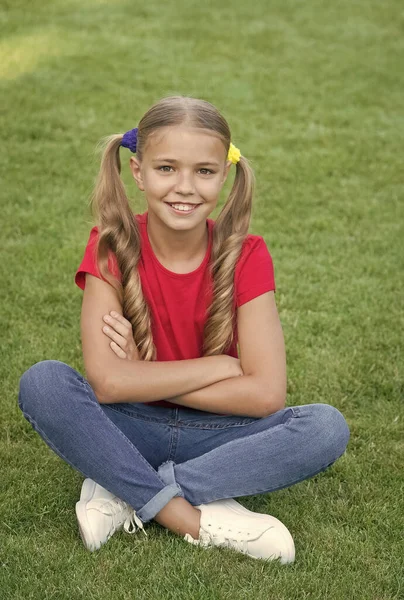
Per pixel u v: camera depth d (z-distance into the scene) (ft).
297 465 12.60
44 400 12.18
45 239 24.49
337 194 29.32
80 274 13.39
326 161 32.12
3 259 22.94
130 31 46.60
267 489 12.84
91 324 13.07
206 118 12.50
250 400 12.85
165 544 12.47
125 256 13.20
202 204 12.73
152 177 12.67
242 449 12.61
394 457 15.21
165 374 12.76
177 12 50.65
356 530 13.06
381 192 29.73
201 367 12.90
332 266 23.80
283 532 12.25
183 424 13.41
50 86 37.73
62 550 12.30
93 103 36.22
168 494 12.46
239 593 11.39
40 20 47.29
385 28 50.60
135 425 13.37
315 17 51.80
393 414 16.81
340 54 45.68
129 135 13.19
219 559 12.19
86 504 12.57
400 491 14.15
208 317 13.30
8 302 20.65
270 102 38.34
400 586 11.75
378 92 40.57
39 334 19.24
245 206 13.56
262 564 12.18
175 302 13.30
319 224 26.68
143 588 11.47
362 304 21.50
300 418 12.61
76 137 32.68
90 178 29.14
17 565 11.82
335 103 38.81
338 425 12.66
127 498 12.55
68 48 42.96
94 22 47.67
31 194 27.58
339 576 11.91
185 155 12.39
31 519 13.08
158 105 12.64
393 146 34.22
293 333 19.88
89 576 11.66
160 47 44.45
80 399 12.30
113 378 12.70
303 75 42.24
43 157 30.60
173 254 13.25
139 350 13.33
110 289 13.20
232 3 53.16
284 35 48.11
